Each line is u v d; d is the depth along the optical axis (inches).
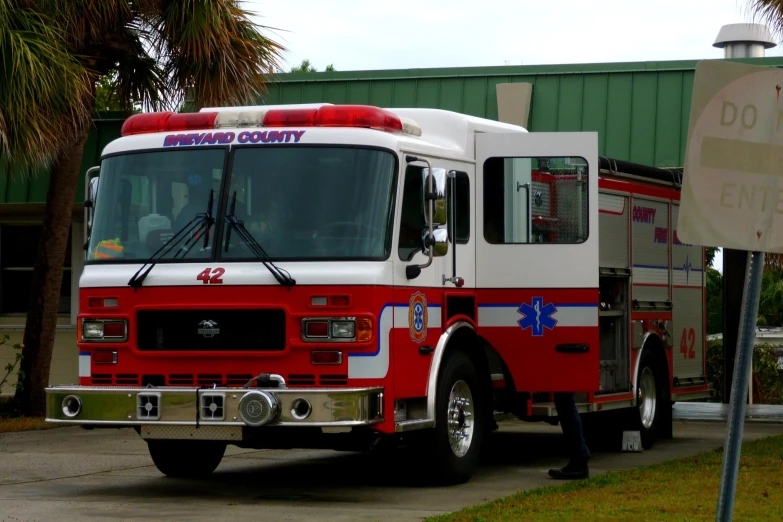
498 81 699.4
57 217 640.4
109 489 392.8
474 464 402.9
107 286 368.8
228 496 374.9
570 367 408.2
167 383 361.4
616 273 474.3
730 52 784.9
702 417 665.0
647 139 666.2
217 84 620.4
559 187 412.2
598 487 363.6
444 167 394.3
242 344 355.6
